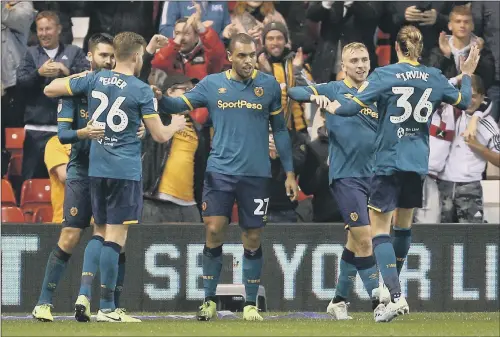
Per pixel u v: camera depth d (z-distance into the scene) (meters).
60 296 34.38
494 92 40.81
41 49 39.84
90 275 28.47
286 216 37.19
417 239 34.97
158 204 36.84
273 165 36.97
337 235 34.72
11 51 40.66
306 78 39.19
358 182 29.03
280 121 29.80
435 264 35.03
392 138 27.11
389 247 27.20
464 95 27.95
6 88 40.53
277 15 42.38
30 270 34.22
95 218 28.59
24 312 34.19
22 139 40.38
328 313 30.97
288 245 34.62
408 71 27.19
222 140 29.06
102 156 27.83
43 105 39.66
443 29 41.72
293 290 34.66
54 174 36.19
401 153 27.08
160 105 28.91
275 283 34.62
